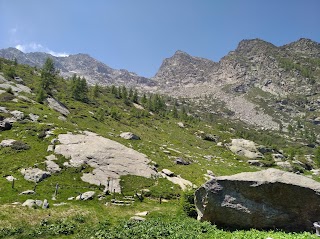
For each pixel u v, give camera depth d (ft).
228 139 468.75
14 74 447.83
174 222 105.60
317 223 84.43
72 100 451.12
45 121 262.67
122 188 174.70
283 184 94.48
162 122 515.50
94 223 110.42
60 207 131.34
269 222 95.09
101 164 195.11
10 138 211.20
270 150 455.63
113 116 427.74
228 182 100.01
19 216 109.50
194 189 128.88
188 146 384.27
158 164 225.56
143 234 91.09
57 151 199.93
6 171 168.55
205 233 90.68
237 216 97.45
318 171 377.30
